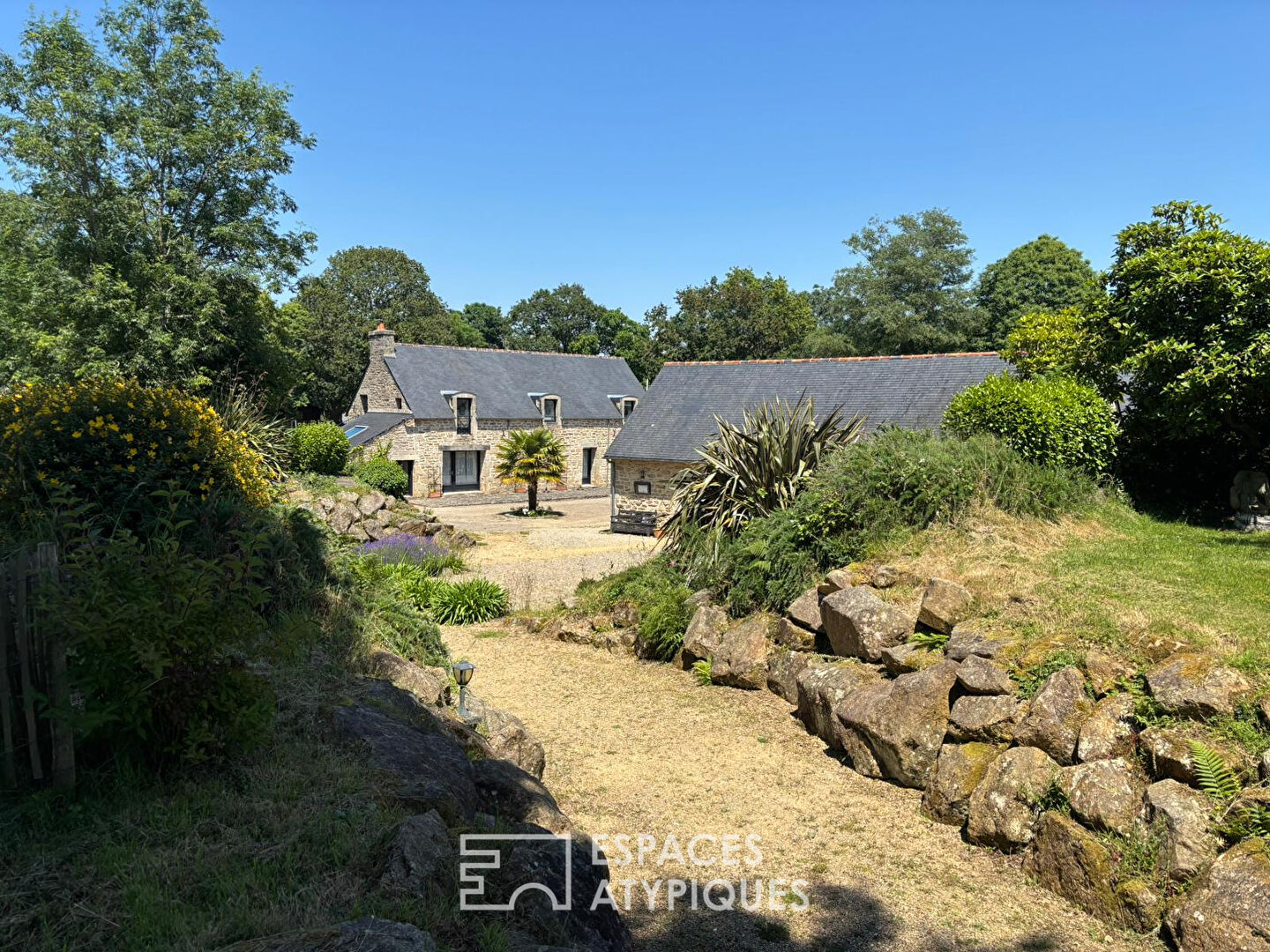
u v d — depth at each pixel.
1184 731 5.00
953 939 4.45
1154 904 4.36
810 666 8.06
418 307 55.84
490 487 36.09
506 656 10.77
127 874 3.19
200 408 7.82
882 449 9.92
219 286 20.72
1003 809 5.32
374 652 6.47
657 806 6.17
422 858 3.46
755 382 24.34
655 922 4.63
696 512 11.41
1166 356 10.13
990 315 43.56
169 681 3.88
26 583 3.62
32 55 19.83
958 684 6.44
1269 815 4.26
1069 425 10.27
